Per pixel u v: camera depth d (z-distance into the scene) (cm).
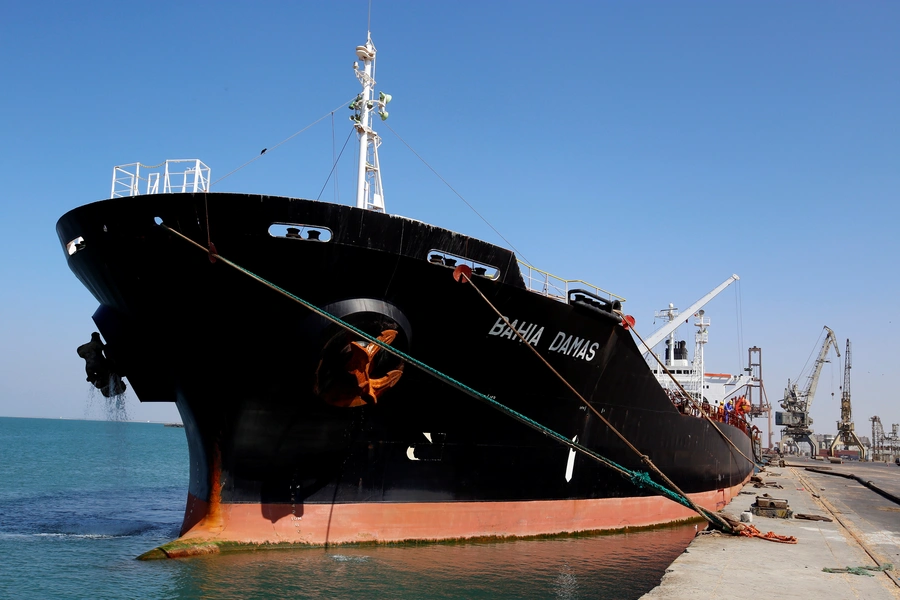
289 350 1185
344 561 1171
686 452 2077
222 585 1014
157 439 12006
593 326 1509
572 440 1575
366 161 1431
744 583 906
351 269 1158
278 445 1243
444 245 1218
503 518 1457
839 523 1563
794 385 8700
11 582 1035
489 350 1353
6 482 2923
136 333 1325
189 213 1105
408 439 1328
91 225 1195
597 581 1152
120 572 1088
